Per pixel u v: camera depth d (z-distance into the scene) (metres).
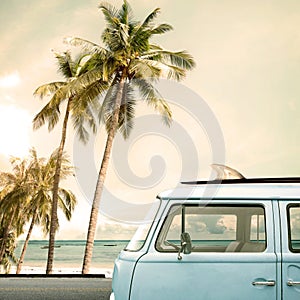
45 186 49.03
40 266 101.38
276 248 6.02
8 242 59.28
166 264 6.02
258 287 5.91
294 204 6.14
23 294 12.95
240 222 6.22
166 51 28.59
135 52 27.83
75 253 100.69
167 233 6.15
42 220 50.16
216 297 5.93
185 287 5.96
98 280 16.38
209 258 6.00
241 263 5.97
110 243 101.25
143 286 6.00
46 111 33.97
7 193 49.47
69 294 12.91
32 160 50.16
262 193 6.20
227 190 6.24
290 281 5.90
